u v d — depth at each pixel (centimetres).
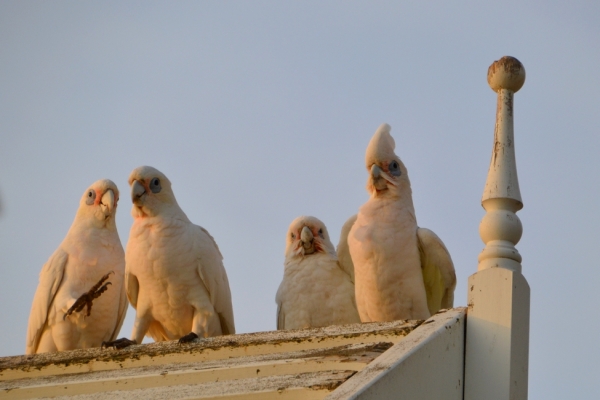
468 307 929
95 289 1408
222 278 1438
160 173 1447
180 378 952
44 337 1509
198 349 1032
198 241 1420
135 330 1426
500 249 956
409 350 835
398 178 1434
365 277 1402
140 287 1426
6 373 1083
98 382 984
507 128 1014
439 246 1397
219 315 1455
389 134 1468
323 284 1561
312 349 964
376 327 958
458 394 888
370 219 1415
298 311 1562
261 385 882
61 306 1485
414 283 1392
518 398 894
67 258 1523
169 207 1434
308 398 834
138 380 968
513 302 913
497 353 899
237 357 1003
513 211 989
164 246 1398
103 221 1566
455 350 896
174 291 1408
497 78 1028
